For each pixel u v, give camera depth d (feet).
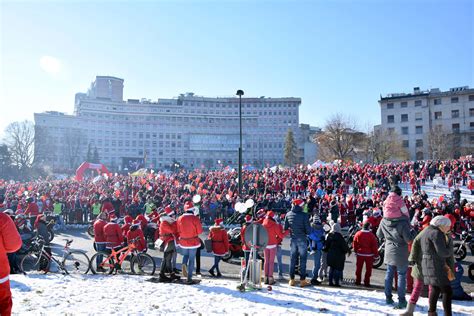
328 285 33.71
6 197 91.30
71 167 395.55
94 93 521.24
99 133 473.67
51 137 421.18
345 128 254.68
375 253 34.19
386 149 252.21
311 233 34.14
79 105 472.44
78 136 431.02
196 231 31.76
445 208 64.34
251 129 508.12
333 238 33.68
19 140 300.61
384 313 22.34
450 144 261.44
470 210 65.41
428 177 139.95
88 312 21.89
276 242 33.12
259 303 24.47
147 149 490.08
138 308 22.91
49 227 47.39
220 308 23.08
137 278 33.63
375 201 80.02
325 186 109.19
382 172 125.70
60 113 453.58
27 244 43.21
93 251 53.06
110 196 89.86
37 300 24.49
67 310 22.27
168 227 33.22
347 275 40.04
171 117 499.10
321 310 22.75
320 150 276.00
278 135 506.89
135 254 38.32
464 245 48.55
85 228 81.56
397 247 23.99
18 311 21.86
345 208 79.66
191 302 24.54
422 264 19.67
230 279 36.99
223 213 88.48
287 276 38.52
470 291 33.17
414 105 302.45
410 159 291.17
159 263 45.11
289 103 510.58
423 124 297.74
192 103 506.07
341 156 249.34
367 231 34.47
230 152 495.82
